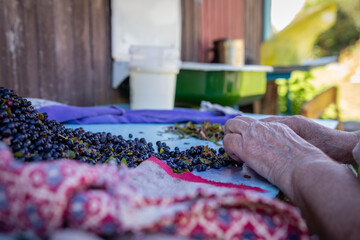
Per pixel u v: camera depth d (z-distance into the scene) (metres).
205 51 6.03
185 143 1.95
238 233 0.65
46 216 0.56
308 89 8.86
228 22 6.70
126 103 4.55
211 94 4.25
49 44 3.36
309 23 7.28
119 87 4.41
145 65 3.47
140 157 1.44
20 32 3.04
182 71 4.15
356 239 0.66
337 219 0.72
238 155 1.27
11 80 2.99
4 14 2.88
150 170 1.24
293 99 8.86
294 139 1.12
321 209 0.77
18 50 3.04
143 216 0.63
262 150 1.16
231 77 4.38
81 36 3.75
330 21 7.21
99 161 1.28
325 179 0.83
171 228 0.61
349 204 0.72
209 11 6.01
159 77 3.51
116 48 4.21
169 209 0.65
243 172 1.37
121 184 0.66
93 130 2.23
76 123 2.45
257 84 5.12
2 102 1.21
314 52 15.73
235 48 5.60
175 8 4.86
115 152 1.46
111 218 0.59
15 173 0.58
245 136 1.24
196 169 1.40
